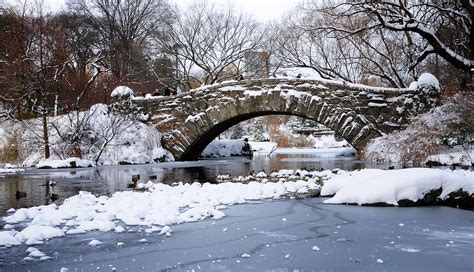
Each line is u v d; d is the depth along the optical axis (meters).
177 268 5.66
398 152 21.33
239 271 5.51
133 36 44.44
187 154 28.50
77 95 29.89
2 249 6.65
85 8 45.12
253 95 24.39
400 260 5.91
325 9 26.69
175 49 40.47
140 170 20.77
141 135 26.20
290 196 11.38
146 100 27.23
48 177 17.75
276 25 38.28
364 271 5.46
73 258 6.15
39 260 6.07
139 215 8.71
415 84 22.64
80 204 9.72
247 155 37.59
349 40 29.20
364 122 22.69
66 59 30.00
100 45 44.12
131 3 44.12
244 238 7.18
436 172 10.23
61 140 24.98
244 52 40.41
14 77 28.78
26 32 32.78
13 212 9.62
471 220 8.45
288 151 47.88
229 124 27.77
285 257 6.08
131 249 6.57
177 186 12.67
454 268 5.55
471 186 10.17
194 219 8.54
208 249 6.54
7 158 25.92
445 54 20.14
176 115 26.55
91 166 23.73
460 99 21.14
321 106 23.20
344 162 23.45
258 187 11.97
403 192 9.99
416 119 21.69
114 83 35.62
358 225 8.08
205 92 25.70
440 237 7.16
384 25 20.12
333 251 6.38
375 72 28.80
